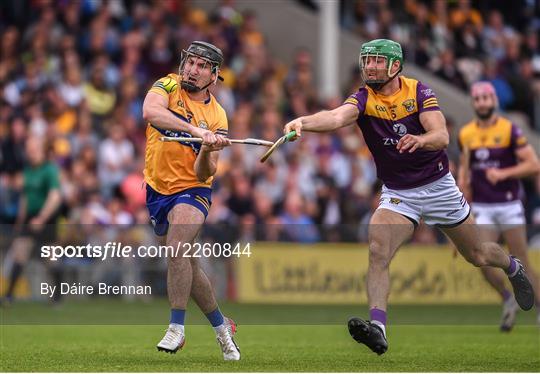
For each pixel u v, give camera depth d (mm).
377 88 26172
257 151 61062
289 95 66875
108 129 58625
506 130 37719
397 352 30297
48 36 63594
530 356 28859
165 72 65312
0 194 54594
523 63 80688
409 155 26266
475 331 39531
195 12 72750
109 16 66312
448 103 72812
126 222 55750
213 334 37125
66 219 54312
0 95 59781
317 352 30078
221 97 64062
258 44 70688
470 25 80500
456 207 26969
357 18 77688
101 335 36125
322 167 62219
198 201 25906
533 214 60781
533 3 86062
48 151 48281
